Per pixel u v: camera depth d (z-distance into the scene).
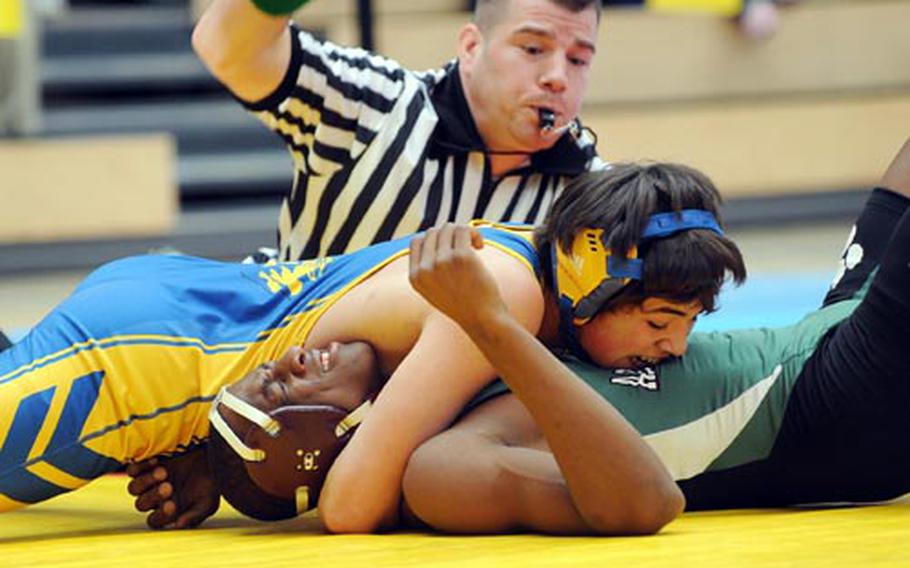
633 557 6.08
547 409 6.44
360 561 6.15
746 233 28.44
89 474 7.26
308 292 7.33
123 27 28.75
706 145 28.44
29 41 25.94
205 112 28.16
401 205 8.89
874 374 7.09
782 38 28.81
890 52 29.27
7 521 8.09
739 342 7.44
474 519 6.71
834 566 5.85
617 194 6.87
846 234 27.62
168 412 7.22
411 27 26.64
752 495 7.43
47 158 26.09
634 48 28.27
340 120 8.80
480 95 8.88
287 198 9.26
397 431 6.79
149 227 26.45
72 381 7.12
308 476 6.98
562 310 7.04
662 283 6.80
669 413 7.14
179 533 7.24
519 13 8.67
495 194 9.02
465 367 6.83
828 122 28.94
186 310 7.33
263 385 6.95
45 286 24.75
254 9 7.86
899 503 7.69
